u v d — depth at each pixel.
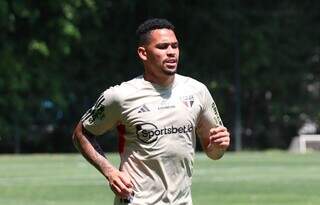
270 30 94.81
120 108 15.82
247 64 92.94
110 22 91.88
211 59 94.50
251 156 71.94
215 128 15.93
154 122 15.66
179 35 94.12
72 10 84.50
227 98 94.12
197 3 93.56
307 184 43.94
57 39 84.75
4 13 81.56
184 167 15.78
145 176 15.69
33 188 42.25
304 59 98.06
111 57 91.88
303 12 98.19
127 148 15.91
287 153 77.88
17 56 84.06
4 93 83.31
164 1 92.44
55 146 88.44
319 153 77.25
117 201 15.81
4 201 36.16
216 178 48.09
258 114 96.75
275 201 35.53
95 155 16.20
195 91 16.05
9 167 57.97
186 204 15.77
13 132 83.81
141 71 92.19
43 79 85.12
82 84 90.19
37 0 83.62
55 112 87.88
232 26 93.69
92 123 16.17
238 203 34.84
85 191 40.66
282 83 95.88
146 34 15.78
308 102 97.25
